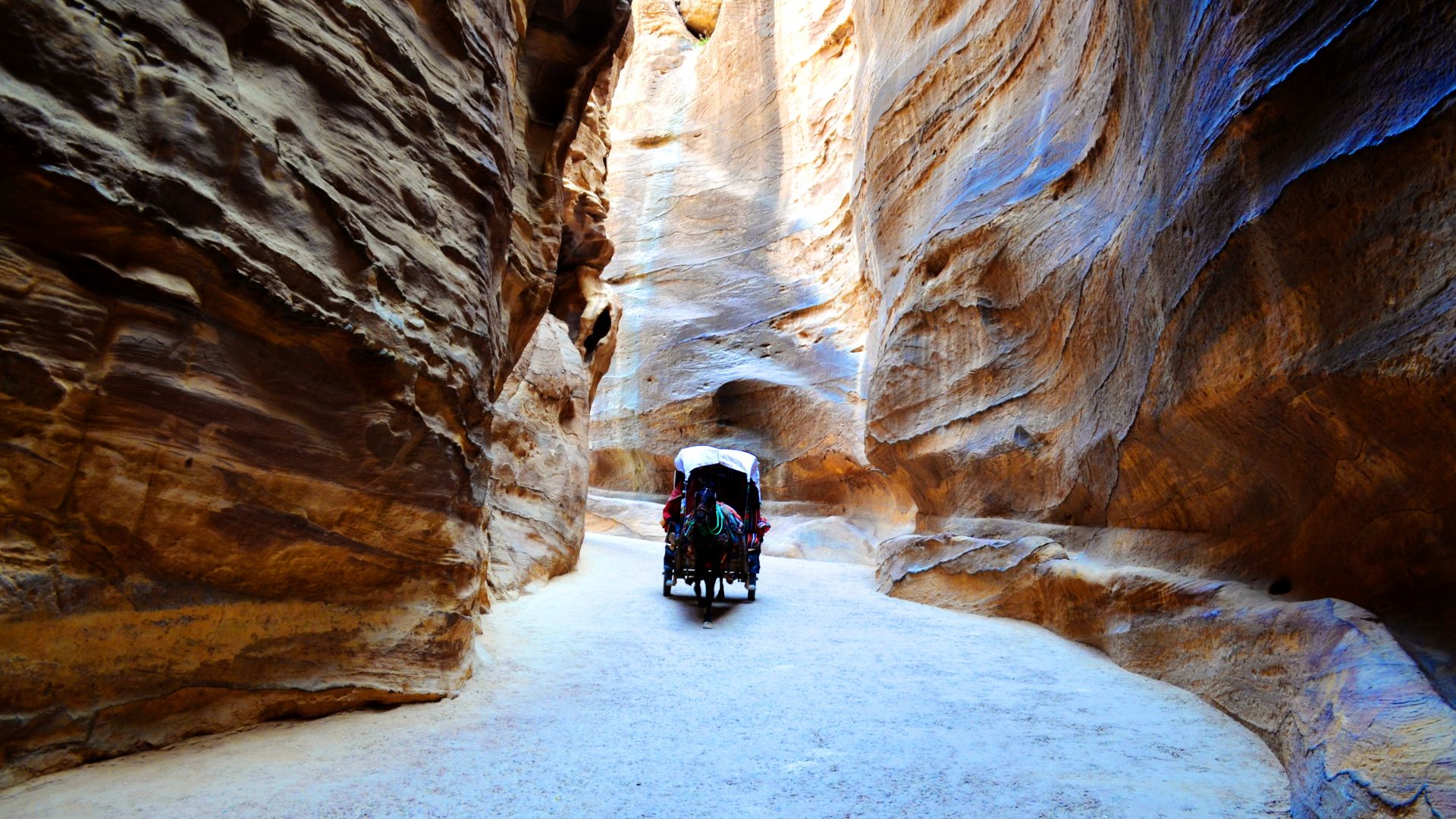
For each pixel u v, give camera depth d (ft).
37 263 10.57
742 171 93.15
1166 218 19.54
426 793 11.98
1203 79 17.62
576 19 27.91
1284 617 16.21
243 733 13.46
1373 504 15.16
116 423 11.41
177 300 11.98
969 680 20.61
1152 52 21.70
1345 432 14.85
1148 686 19.88
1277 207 14.70
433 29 18.90
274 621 14.15
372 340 15.21
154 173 11.54
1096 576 24.85
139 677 12.03
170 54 12.14
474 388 19.25
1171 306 19.31
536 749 14.39
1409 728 10.61
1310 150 14.24
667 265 91.81
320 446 14.61
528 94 27.94
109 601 11.59
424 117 17.99
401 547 16.60
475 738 14.76
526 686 18.86
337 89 15.51
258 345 13.46
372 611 16.11
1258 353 16.16
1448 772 9.45
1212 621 18.86
